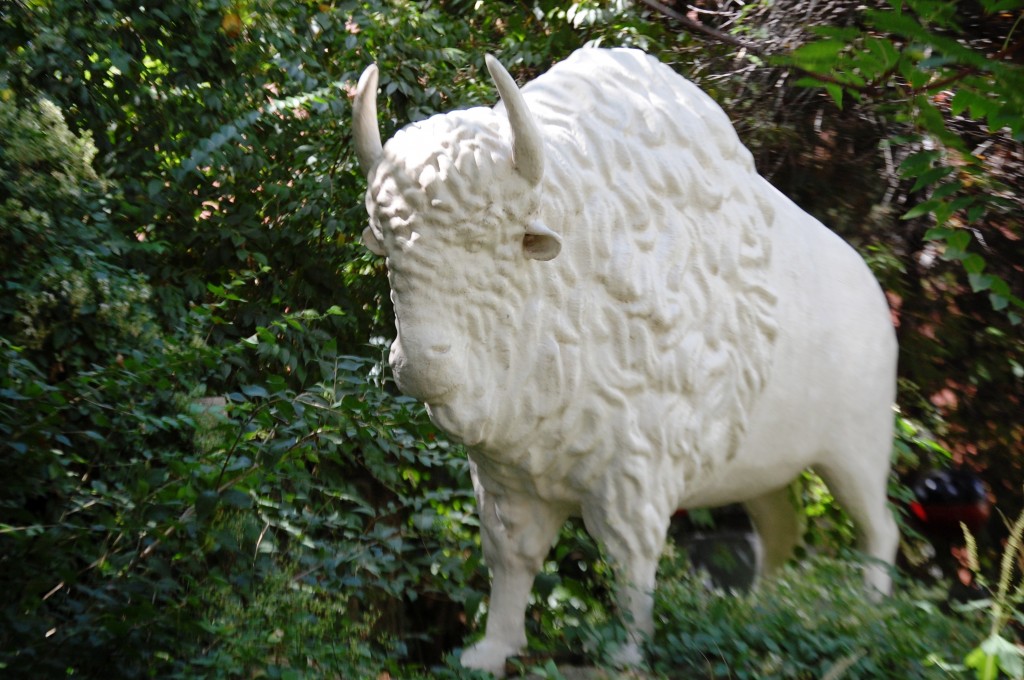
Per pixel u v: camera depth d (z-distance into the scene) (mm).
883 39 3035
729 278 3881
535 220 3438
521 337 3523
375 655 3697
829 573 4004
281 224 6062
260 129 5984
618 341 3625
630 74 3896
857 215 6555
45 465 3809
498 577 3875
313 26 6062
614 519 3656
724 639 3598
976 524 5426
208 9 5742
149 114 5770
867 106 6113
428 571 4684
